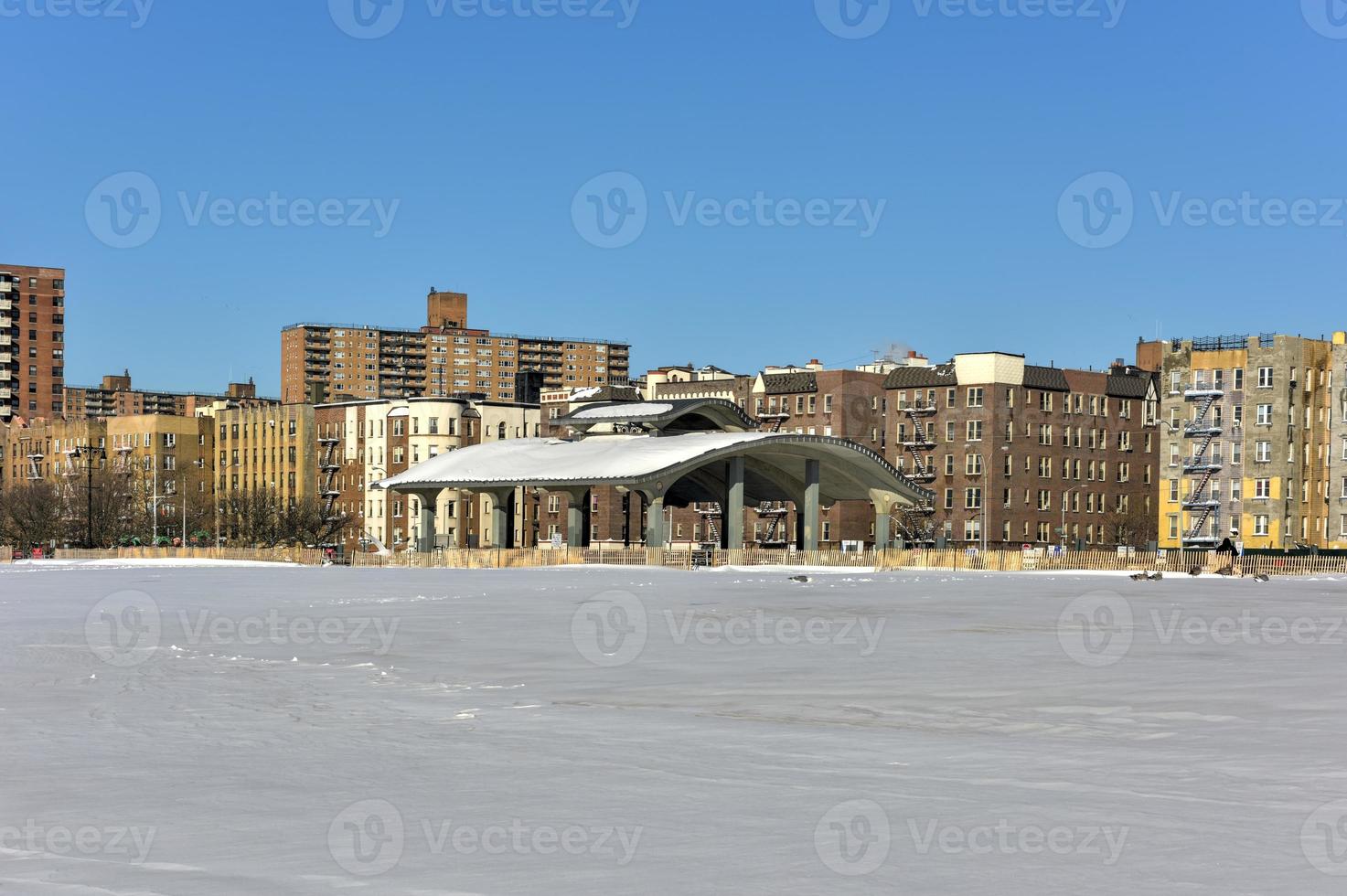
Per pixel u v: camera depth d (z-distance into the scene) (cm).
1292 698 2770
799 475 15950
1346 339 17125
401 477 15025
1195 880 1370
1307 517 16562
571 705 2714
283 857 1491
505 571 12038
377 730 2378
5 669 3394
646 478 13250
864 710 2620
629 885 1373
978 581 9519
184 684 3080
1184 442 16962
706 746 2194
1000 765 1998
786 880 1386
